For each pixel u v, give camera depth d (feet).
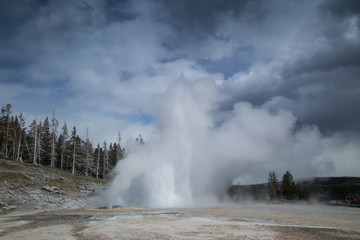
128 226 47.26
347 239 37.11
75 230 43.60
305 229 44.73
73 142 210.79
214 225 48.47
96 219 56.08
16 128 182.91
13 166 124.47
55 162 217.77
